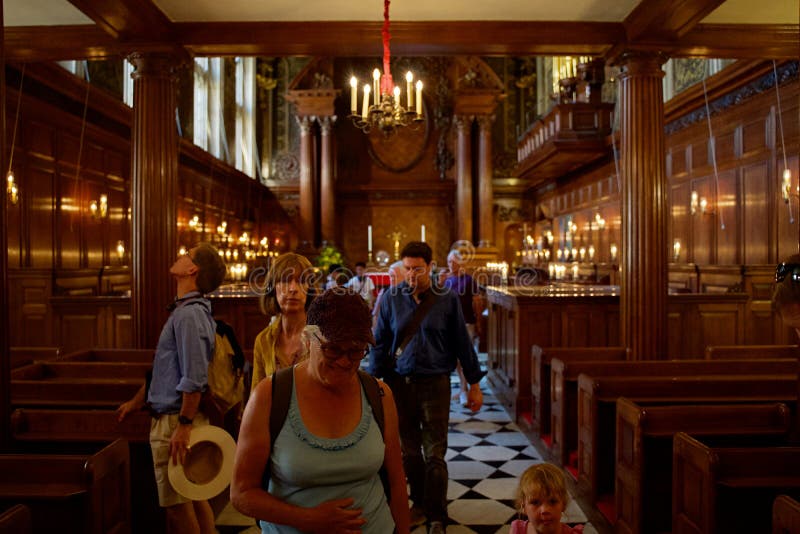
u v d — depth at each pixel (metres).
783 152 8.75
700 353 7.67
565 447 4.85
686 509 2.88
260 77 21.33
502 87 20.28
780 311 2.15
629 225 6.18
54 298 7.71
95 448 3.48
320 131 21.02
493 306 8.59
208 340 2.91
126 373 4.55
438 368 3.76
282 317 2.98
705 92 10.40
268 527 1.81
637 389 4.17
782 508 2.01
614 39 6.24
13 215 8.41
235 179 18.17
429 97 21.95
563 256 18.62
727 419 3.42
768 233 9.16
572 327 6.93
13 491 2.47
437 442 3.71
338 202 21.97
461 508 4.33
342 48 6.47
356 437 1.74
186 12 5.91
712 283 9.00
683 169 11.95
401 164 22.02
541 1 5.74
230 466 2.92
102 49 6.09
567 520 4.16
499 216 22.41
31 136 8.84
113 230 11.52
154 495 3.62
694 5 5.30
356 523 1.65
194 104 16.19
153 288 5.97
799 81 8.27
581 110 13.78
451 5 5.86
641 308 6.07
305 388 1.75
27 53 6.17
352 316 1.66
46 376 4.55
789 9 5.87
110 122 11.26
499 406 7.54
